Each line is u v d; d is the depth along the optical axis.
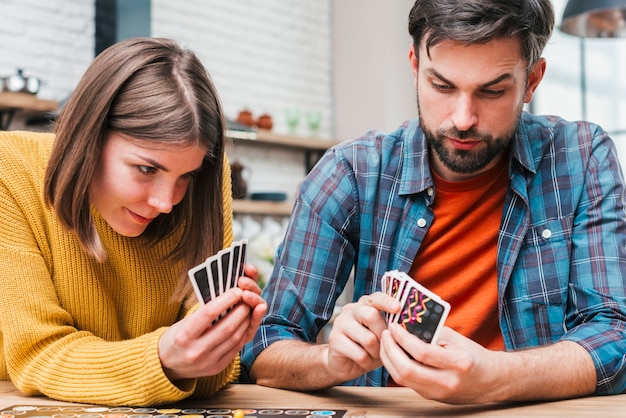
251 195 5.19
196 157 1.34
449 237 1.87
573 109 6.28
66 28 4.52
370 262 1.94
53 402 1.42
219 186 1.50
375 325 1.35
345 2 6.14
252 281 1.34
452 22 1.50
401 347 1.28
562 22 3.46
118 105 1.34
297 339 1.73
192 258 1.52
